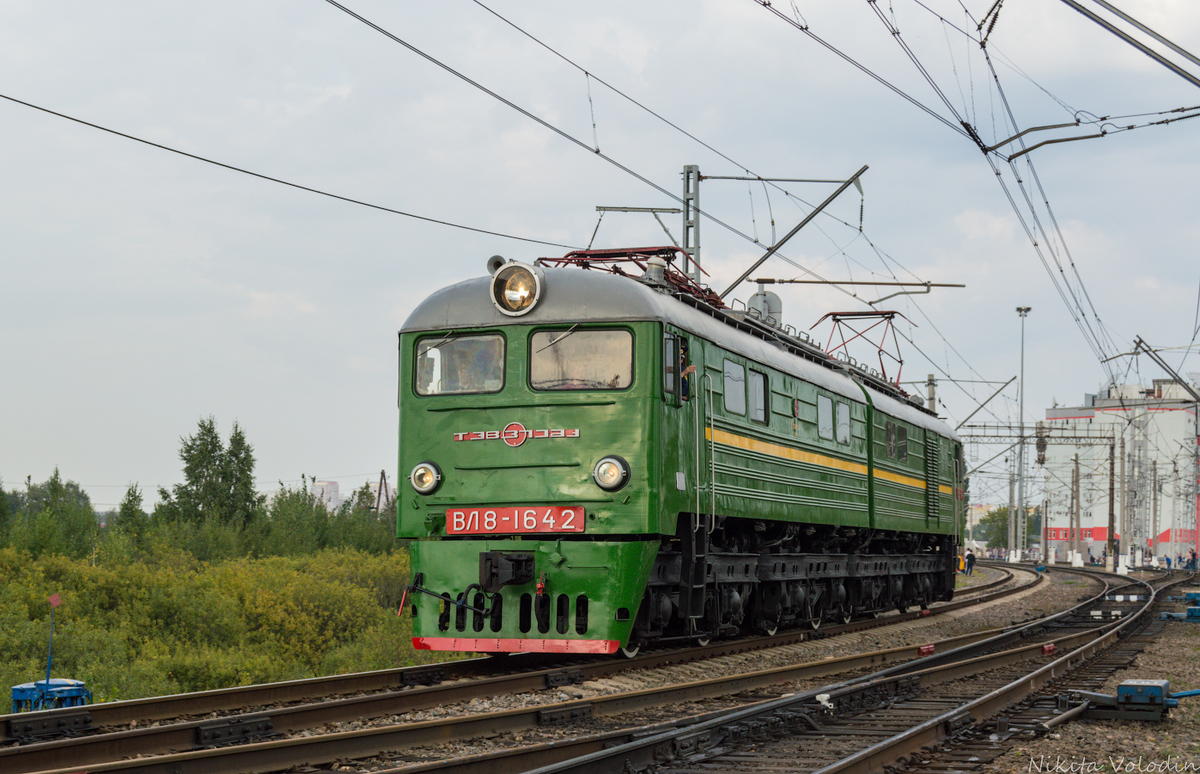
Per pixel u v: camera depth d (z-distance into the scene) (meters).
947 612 25.66
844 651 16.34
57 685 9.62
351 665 17.80
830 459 17.75
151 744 7.62
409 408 12.43
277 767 7.20
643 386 11.74
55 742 7.10
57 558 23.72
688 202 22.91
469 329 12.27
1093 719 9.68
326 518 37.22
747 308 16.03
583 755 7.36
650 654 13.17
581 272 12.27
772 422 15.40
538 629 11.50
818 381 17.48
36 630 17.58
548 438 11.84
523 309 12.06
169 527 32.44
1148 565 64.50
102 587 21.78
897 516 21.38
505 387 12.05
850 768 6.99
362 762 7.57
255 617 21.25
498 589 11.38
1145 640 18.11
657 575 12.59
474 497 12.00
